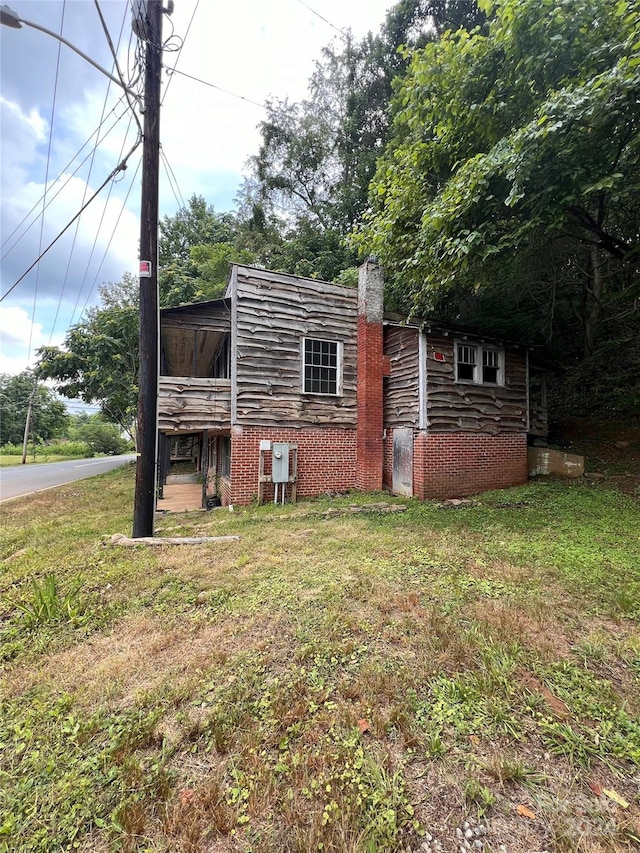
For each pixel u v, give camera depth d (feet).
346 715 6.66
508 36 17.28
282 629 9.67
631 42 14.79
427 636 9.07
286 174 69.77
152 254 18.37
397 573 13.15
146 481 18.24
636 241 24.57
